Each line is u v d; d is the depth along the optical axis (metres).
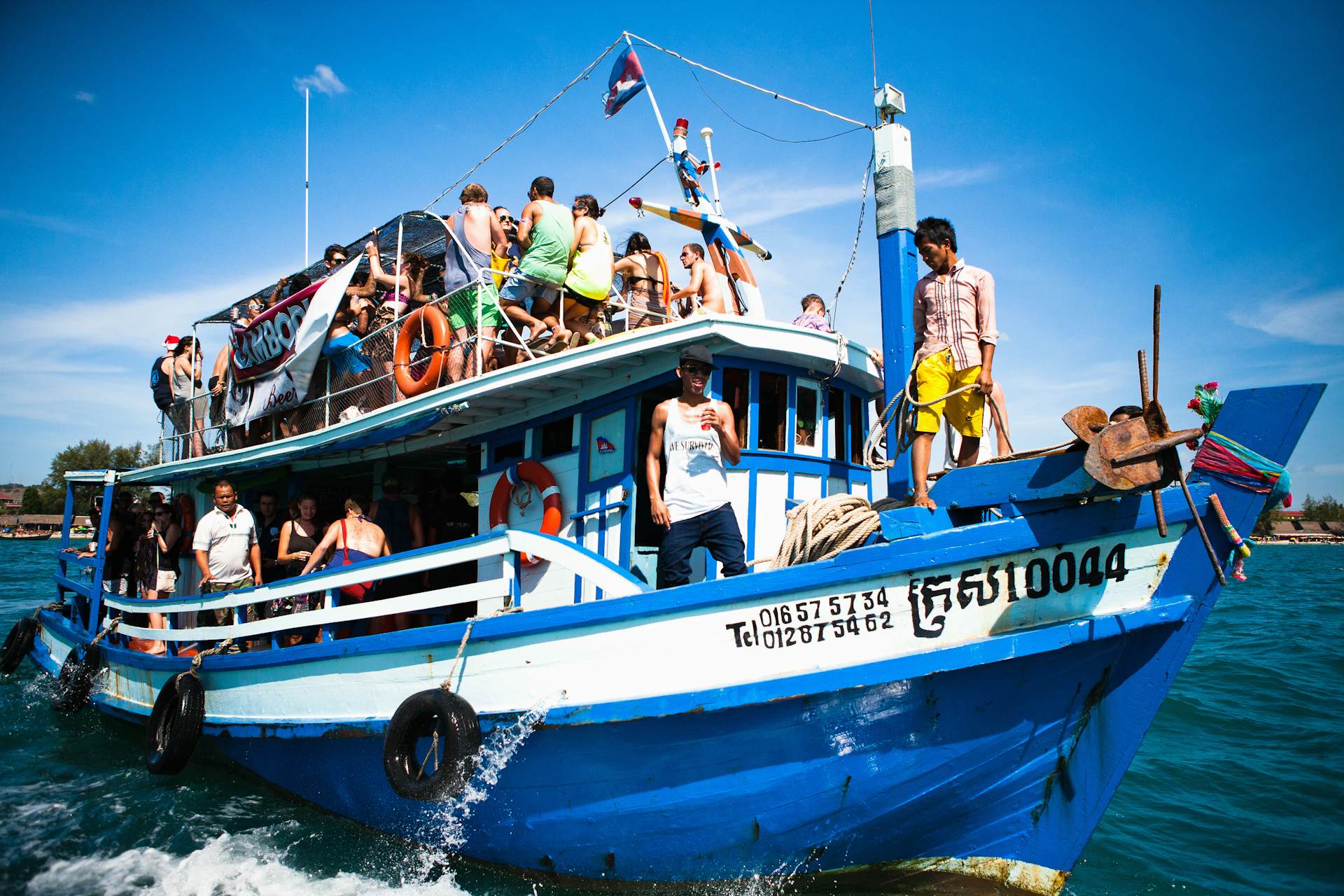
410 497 10.16
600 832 5.79
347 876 6.36
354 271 8.55
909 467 5.86
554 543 5.67
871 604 5.14
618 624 5.39
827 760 5.34
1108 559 5.16
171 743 7.81
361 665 6.56
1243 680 13.33
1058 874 5.61
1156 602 5.13
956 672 5.16
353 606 6.57
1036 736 5.36
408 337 7.76
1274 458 4.91
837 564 5.11
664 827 5.64
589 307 7.30
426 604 6.15
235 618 8.05
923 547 5.05
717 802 5.50
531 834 6.00
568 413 7.04
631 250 8.18
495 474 7.72
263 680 7.45
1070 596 5.15
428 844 6.58
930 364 5.75
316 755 7.08
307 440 8.28
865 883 5.94
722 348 6.36
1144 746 9.91
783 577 5.15
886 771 5.38
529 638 5.65
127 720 9.95
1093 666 5.22
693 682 5.25
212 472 10.43
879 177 6.17
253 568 8.66
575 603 6.68
